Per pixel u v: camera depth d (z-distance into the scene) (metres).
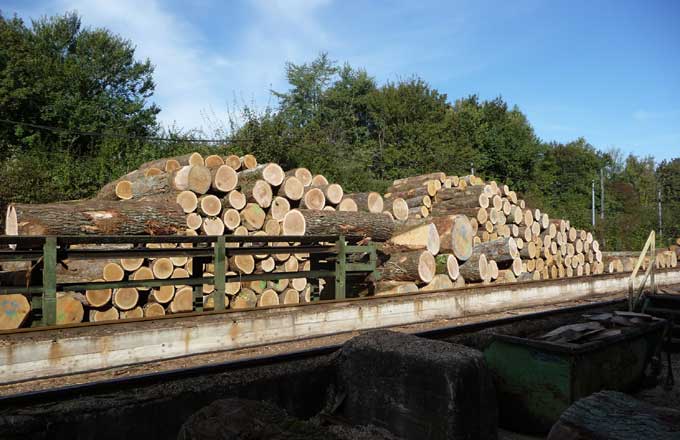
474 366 3.42
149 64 33.88
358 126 38.25
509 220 15.45
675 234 35.84
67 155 20.05
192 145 22.61
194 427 2.63
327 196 12.16
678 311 7.20
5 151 21.69
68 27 31.92
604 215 43.66
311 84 39.38
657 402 4.93
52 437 2.96
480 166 35.53
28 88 23.30
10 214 8.91
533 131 44.34
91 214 8.84
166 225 9.72
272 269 10.97
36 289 6.29
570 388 4.03
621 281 14.81
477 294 10.45
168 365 6.36
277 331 7.59
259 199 11.12
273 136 22.05
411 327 8.86
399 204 13.62
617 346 4.70
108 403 3.18
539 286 12.00
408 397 3.52
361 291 11.04
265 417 2.70
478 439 3.38
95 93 30.66
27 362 5.72
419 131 33.53
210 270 10.51
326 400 4.05
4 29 24.00
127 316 9.48
